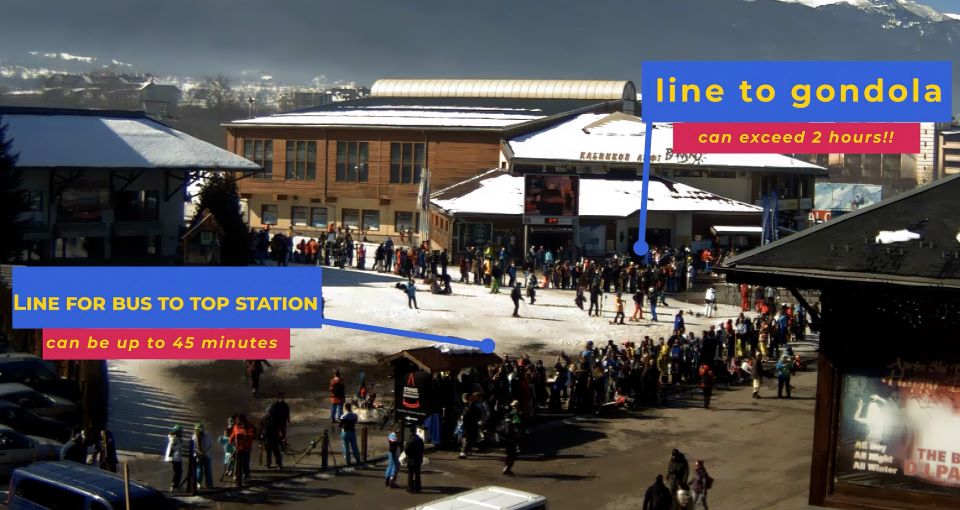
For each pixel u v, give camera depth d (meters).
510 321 56.78
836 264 16.62
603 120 103.38
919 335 16.67
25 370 36.81
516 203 82.50
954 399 16.55
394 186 102.19
